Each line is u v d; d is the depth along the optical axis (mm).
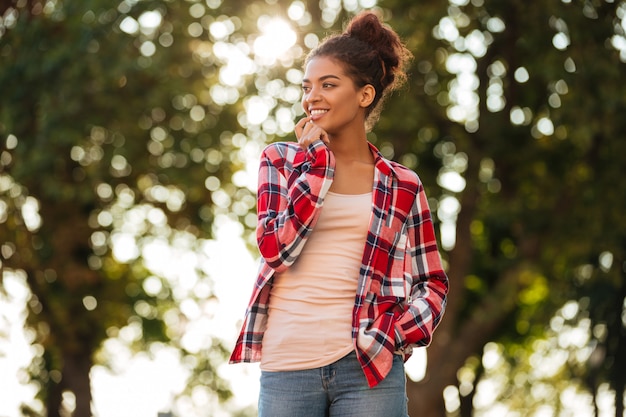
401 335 3363
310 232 3291
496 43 16562
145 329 22312
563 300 18469
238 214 17906
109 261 20203
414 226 3529
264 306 3424
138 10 15898
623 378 18016
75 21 15672
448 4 15820
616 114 15219
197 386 21000
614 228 17031
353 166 3451
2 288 18469
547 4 15148
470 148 17484
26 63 15602
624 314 17875
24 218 18141
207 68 16734
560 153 17781
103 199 17781
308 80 3428
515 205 17516
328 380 3318
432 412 18266
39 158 15555
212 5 16594
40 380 21156
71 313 19750
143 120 16734
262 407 3391
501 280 18266
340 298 3340
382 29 3531
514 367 21781
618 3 15172
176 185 16859
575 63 15000
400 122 15547
